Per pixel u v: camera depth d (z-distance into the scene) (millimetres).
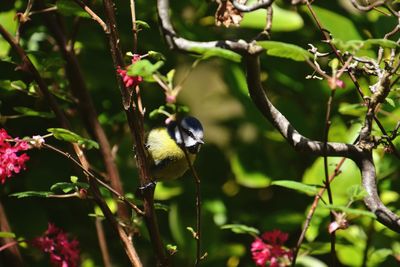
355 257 9562
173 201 10266
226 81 10047
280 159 10602
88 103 9070
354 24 9938
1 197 9695
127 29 10125
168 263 6699
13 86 7918
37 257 9812
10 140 6375
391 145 6344
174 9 10438
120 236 6844
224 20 6137
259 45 5133
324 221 9422
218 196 10445
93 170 8789
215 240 10039
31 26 10102
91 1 8750
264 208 10727
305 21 10359
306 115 10336
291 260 5836
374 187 6090
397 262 9219
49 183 9578
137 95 6605
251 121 9820
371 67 6379
